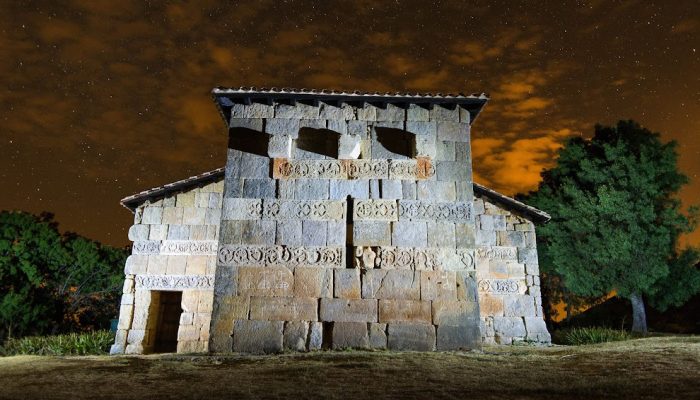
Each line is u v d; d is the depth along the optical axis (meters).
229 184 13.54
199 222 18.73
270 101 14.16
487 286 19.00
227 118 15.17
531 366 9.40
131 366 10.02
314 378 8.25
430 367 9.30
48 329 26.05
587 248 24.02
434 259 13.14
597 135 26.84
